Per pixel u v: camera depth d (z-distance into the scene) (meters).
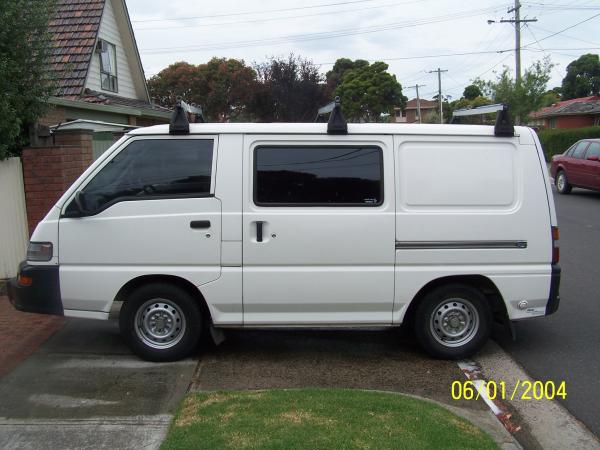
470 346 5.08
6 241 7.58
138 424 3.84
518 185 4.92
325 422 3.71
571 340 5.73
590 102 46.88
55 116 13.16
